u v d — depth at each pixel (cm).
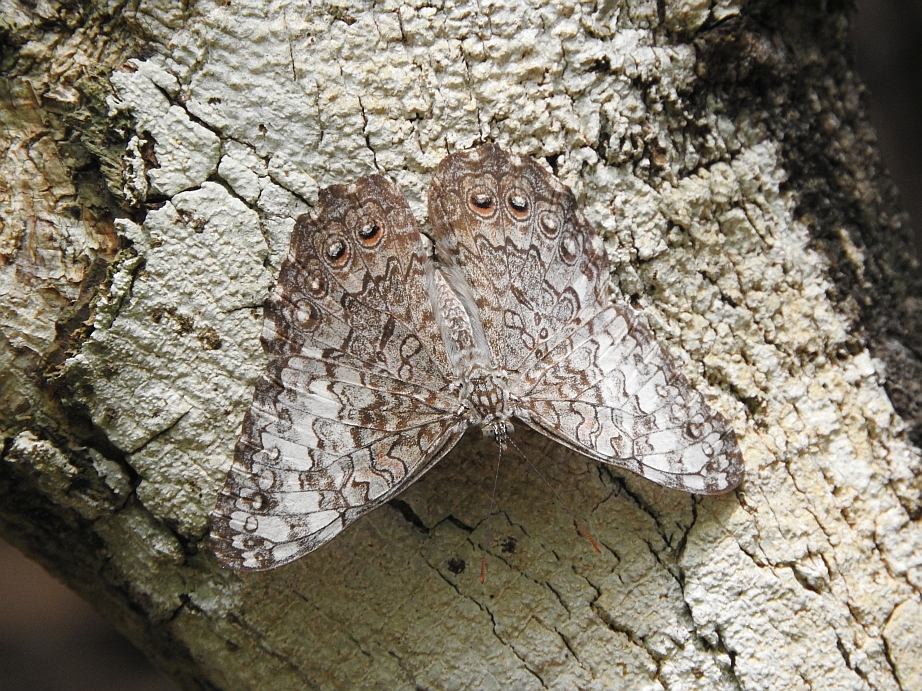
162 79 16
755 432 16
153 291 16
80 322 16
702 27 17
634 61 17
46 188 16
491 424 16
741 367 17
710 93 17
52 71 16
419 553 16
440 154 16
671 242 17
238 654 16
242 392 16
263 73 16
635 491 16
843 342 17
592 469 16
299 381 15
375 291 16
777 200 17
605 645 16
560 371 16
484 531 16
